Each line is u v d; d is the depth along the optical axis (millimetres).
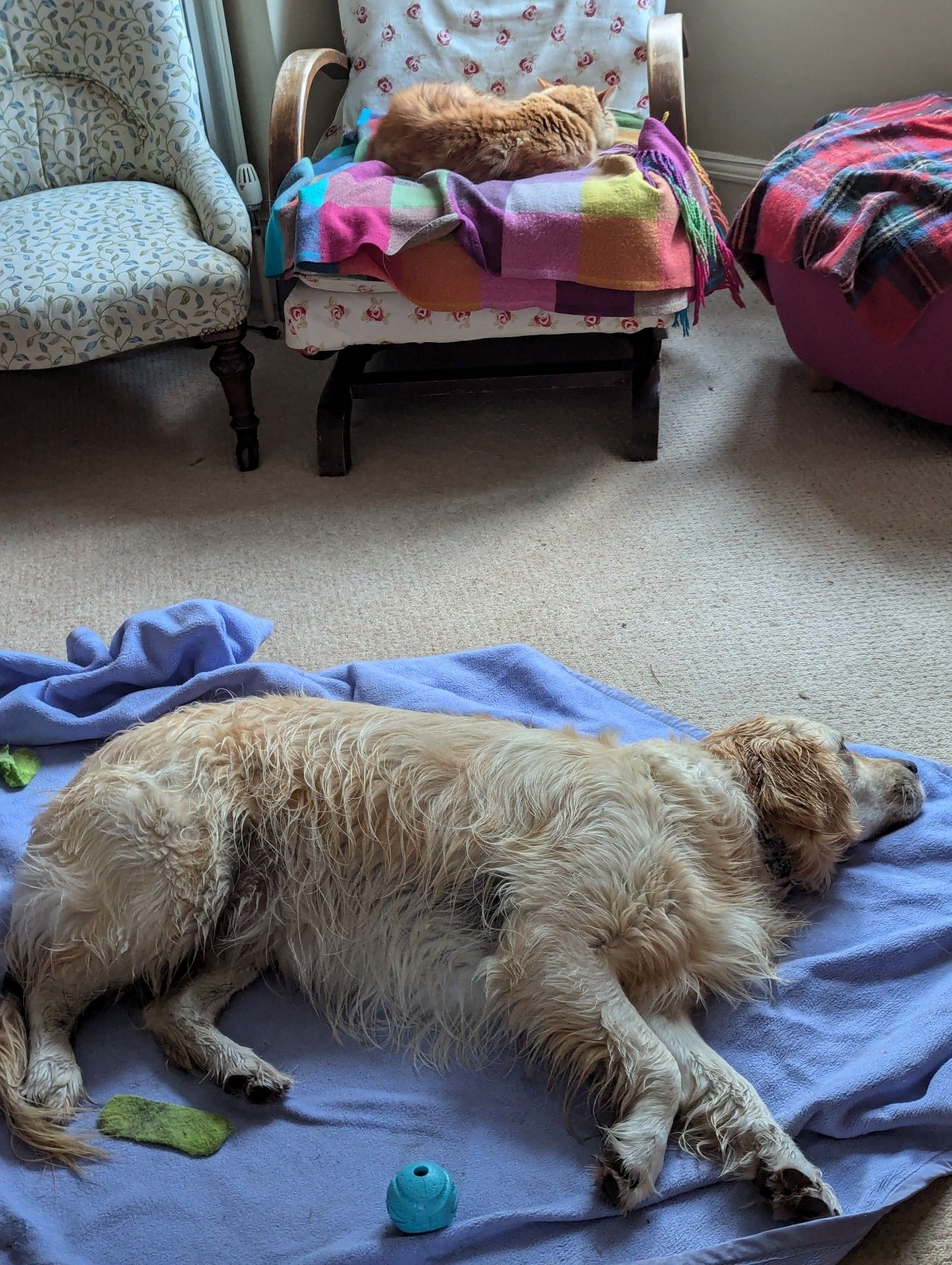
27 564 2521
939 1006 1412
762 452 2777
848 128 2822
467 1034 1430
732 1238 1220
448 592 2379
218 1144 1334
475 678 2055
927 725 1967
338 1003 1474
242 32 3256
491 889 1399
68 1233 1255
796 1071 1388
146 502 2730
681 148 2688
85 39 2912
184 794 1413
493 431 2941
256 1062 1383
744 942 1437
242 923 1480
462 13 3197
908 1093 1360
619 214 2449
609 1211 1240
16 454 2938
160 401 3148
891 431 2816
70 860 1392
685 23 3648
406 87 3225
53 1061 1371
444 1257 1221
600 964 1345
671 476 2717
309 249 2441
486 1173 1303
